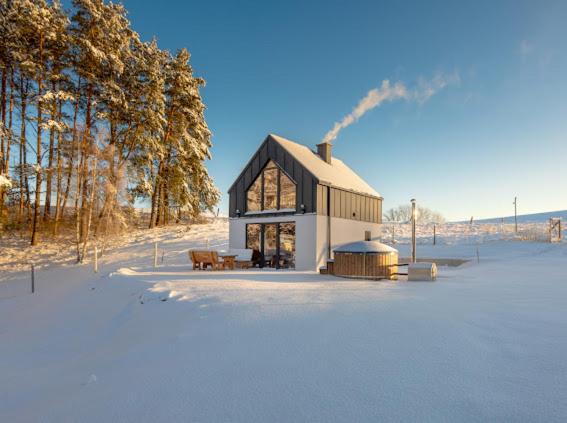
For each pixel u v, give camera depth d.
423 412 3.04
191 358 4.64
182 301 8.03
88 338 7.82
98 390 4.21
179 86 31.77
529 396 3.26
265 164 18.70
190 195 32.97
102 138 23.23
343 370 3.94
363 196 20.42
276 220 17.94
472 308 6.71
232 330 5.56
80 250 23.94
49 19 24.36
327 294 8.36
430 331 5.16
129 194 28.34
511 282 10.89
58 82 26.08
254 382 3.79
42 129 24.95
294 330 5.38
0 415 4.04
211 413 3.26
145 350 5.43
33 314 11.37
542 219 63.78
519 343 4.64
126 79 27.97
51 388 4.75
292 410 3.20
